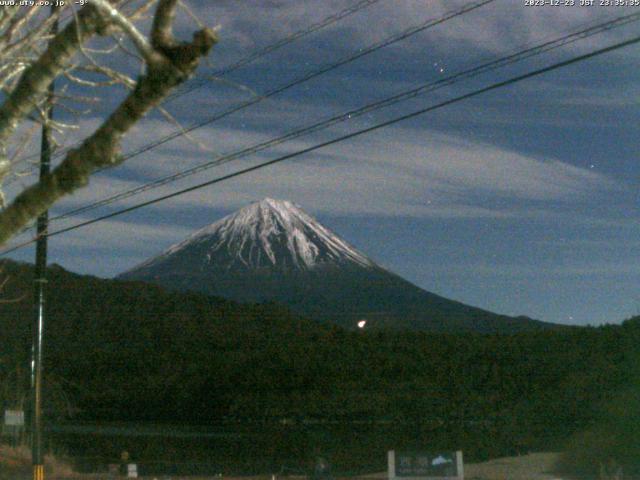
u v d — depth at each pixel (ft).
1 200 15.80
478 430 183.32
